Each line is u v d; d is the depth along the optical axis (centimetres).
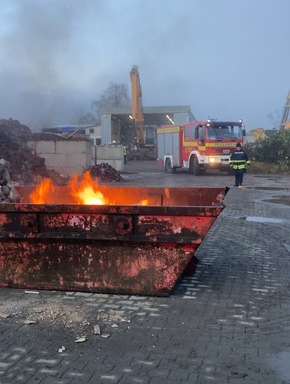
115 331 388
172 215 453
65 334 382
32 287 491
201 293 488
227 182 2028
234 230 859
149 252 468
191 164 2502
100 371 321
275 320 416
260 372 321
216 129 2361
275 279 543
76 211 463
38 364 331
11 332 386
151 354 346
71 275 483
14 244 486
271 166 2859
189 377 312
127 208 455
